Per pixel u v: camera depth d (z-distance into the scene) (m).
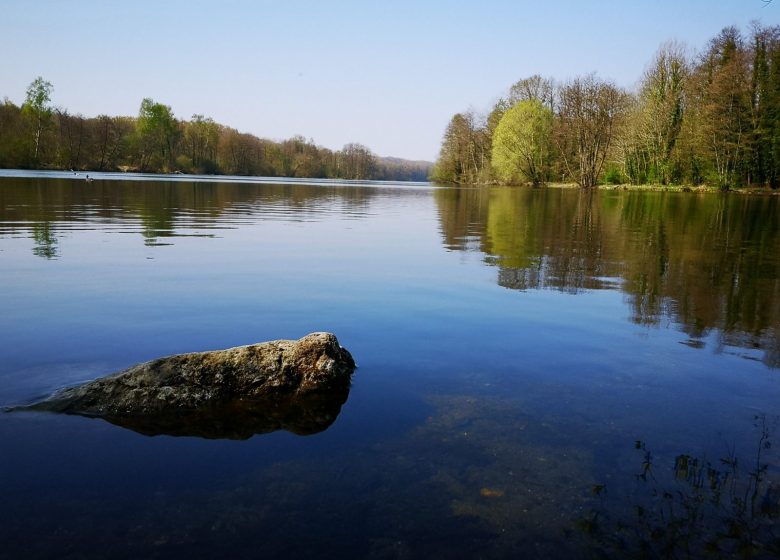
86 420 3.71
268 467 3.11
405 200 34.94
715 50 50.81
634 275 9.14
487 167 79.06
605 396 4.09
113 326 5.64
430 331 5.65
